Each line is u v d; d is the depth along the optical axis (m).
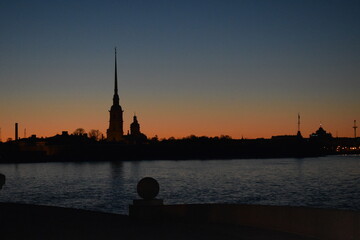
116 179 185.25
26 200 104.94
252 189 134.12
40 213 27.73
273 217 20.98
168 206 25.12
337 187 138.25
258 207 21.73
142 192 25.30
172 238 19.36
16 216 26.48
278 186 144.88
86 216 26.50
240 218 22.59
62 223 23.78
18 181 173.88
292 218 20.05
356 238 17.27
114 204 94.06
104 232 21.03
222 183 160.38
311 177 190.50
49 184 158.25
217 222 23.47
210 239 19.03
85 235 20.25
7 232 21.09
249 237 19.31
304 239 18.67
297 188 136.25
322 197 109.75
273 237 19.20
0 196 115.38
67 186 149.00
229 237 19.44
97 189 136.38
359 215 17.20
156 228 22.11
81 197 111.31
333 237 18.11
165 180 178.62
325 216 18.48
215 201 103.19
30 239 19.33
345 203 97.12
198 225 22.81
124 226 22.77
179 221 24.62
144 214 25.06
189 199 108.56
